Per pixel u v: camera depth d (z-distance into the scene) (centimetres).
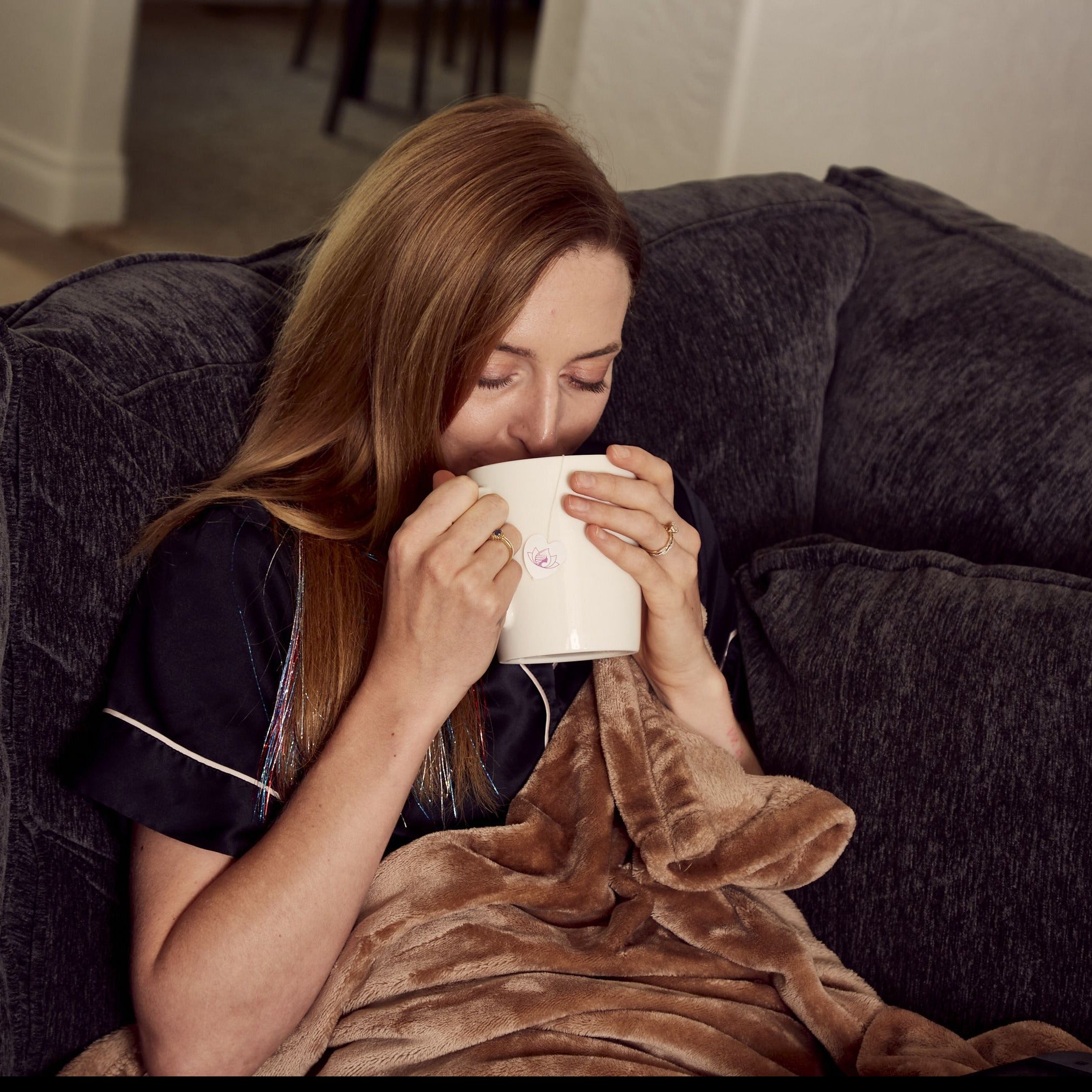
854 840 111
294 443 99
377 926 97
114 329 97
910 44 229
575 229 91
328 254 99
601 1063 90
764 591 126
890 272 146
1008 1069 81
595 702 111
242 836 90
